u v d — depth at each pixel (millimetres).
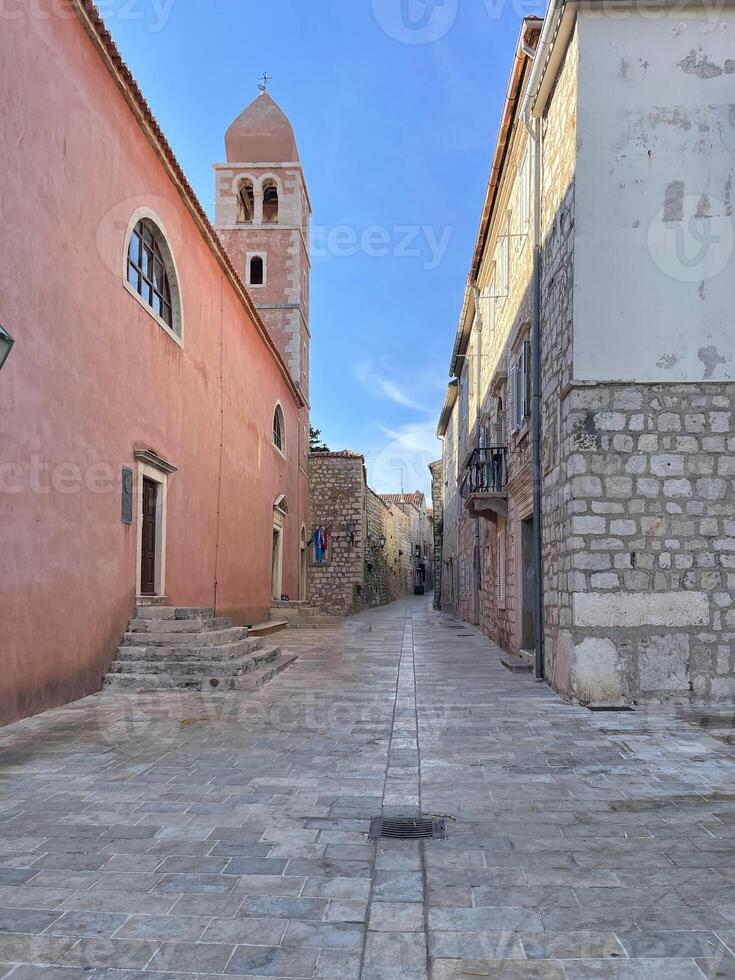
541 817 4164
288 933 2818
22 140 6922
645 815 4195
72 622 7957
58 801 4461
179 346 11852
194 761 5422
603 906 3033
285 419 23422
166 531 11234
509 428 12938
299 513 26500
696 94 8055
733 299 7949
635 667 7645
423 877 3336
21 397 6883
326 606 29297
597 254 7988
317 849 3680
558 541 8586
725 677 7625
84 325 8281
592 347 7941
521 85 10477
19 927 2867
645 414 7887
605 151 8055
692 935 2789
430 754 5621
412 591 55094
